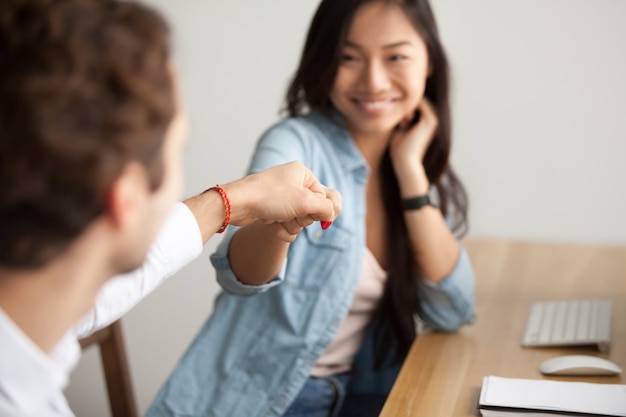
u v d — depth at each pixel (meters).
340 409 2.20
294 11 3.02
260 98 3.10
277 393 1.99
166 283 3.28
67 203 0.68
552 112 2.85
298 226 1.47
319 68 2.10
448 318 2.14
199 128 3.16
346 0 2.04
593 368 1.73
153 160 0.73
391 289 2.18
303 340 1.99
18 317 0.74
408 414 1.58
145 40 0.72
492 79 2.88
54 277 0.73
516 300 2.37
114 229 0.73
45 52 0.67
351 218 2.08
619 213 2.85
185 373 2.00
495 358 1.90
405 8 2.06
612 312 2.19
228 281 1.71
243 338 2.02
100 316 1.30
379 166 2.22
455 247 2.16
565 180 2.88
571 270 2.56
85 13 0.69
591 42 2.78
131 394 2.42
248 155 3.15
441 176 2.29
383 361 2.23
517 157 2.90
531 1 2.80
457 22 2.87
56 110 0.66
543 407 1.52
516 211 2.94
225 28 3.08
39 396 0.76
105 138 0.68
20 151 0.66
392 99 2.09
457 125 2.93
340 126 2.14
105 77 0.69
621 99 2.79
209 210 1.41
